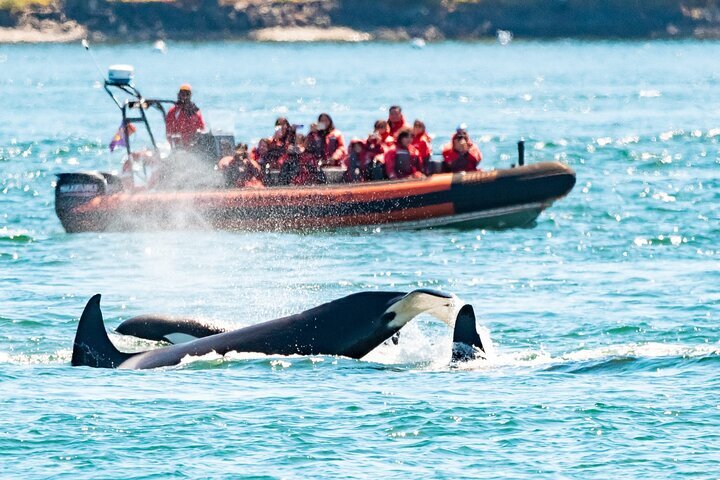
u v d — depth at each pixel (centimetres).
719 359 5384
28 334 6225
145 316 6000
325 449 4297
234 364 5362
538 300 7069
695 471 4078
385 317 5362
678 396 4859
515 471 4091
